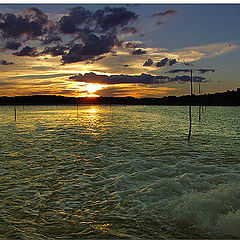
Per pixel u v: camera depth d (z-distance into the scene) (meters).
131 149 15.52
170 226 5.86
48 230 5.88
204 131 24.66
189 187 8.15
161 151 14.81
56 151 15.06
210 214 6.03
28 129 27.58
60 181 9.44
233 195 6.85
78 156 13.64
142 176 9.69
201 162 12.04
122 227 5.92
